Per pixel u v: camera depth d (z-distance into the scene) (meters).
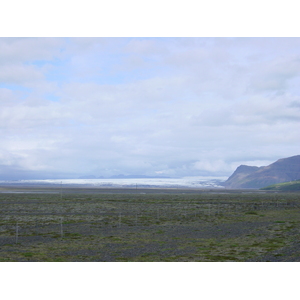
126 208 80.19
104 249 32.59
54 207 80.12
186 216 64.69
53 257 29.12
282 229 46.06
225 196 152.38
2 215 61.91
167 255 30.02
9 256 29.27
